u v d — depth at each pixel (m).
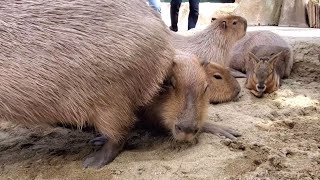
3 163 0.78
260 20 3.26
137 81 0.74
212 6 3.64
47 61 0.69
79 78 0.70
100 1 0.73
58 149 0.85
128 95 0.74
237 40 1.38
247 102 1.16
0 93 0.68
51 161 0.79
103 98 0.72
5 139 0.91
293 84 1.38
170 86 0.80
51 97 0.69
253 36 1.48
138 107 0.79
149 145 0.84
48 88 0.69
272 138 0.88
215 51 1.35
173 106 0.79
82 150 0.84
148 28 0.74
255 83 1.22
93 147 0.85
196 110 0.77
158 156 0.79
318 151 0.81
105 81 0.71
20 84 0.68
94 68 0.70
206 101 0.81
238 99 1.19
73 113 0.71
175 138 0.79
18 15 0.70
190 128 0.76
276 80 1.27
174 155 0.79
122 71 0.72
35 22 0.70
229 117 1.01
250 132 0.91
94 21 0.71
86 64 0.70
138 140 0.87
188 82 0.78
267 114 1.05
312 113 1.08
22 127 0.97
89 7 0.72
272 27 2.94
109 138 0.78
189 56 0.85
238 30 1.37
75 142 0.89
